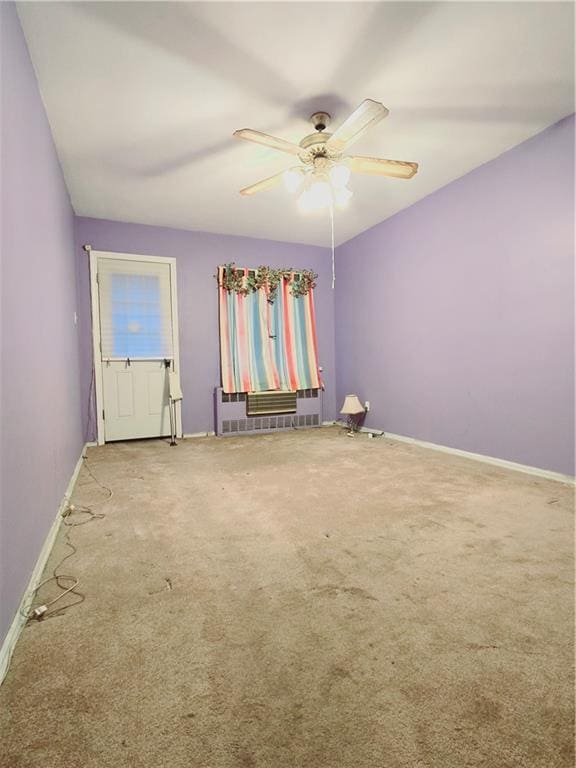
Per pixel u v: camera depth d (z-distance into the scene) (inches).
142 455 142.9
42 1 64.8
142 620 48.1
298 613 49.2
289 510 85.3
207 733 32.8
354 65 81.2
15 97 61.7
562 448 105.3
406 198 149.3
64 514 82.7
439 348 144.6
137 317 171.8
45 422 73.3
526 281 113.1
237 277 186.5
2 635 42.1
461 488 99.6
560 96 93.0
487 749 31.2
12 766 30.1
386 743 31.7
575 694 36.4
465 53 78.7
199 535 73.0
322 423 209.8
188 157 115.5
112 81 84.0
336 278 210.7
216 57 78.2
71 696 36.6
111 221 166.2
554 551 65.0
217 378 187.9
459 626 46.3
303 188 135.2
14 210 57.4
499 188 119.6
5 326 49.5
